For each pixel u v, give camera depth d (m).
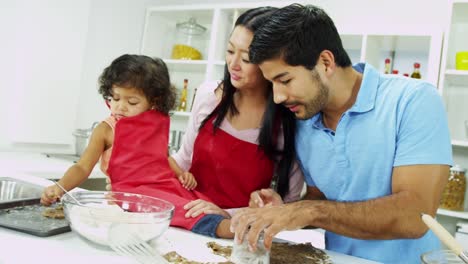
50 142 2.62
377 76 1.14
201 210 1.03
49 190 1.03
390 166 1.06
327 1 2.99
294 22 0.96
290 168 1.31
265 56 0.96
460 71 2.26
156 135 1.22
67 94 2.68
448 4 2.30
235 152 1.31
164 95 1.30
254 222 0.81
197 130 1.42
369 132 1.08
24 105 2.45
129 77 1.20
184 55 3.29
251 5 2.93
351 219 0.89
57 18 2.56
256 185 1.33
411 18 2.71
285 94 1.00
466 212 2.22
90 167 1.18
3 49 2.39
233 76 1.20
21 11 2.42
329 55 1.01
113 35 3.09
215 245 0.88
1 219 0.87
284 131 1.25
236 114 1.32
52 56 2.56
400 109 1.05
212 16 3.31
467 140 2.37
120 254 0.77
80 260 0.72
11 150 2.47
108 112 3.11
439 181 0.98
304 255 0.90
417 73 2.54
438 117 1.02
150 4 3.42
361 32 2.51
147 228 0.79
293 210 0.86
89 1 2.76
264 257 0.79
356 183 1.12
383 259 1.12
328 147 1.15
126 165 1.15
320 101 1.03
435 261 0.65
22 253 0.72
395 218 0.90
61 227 0.85
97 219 0.78
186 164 1.52
